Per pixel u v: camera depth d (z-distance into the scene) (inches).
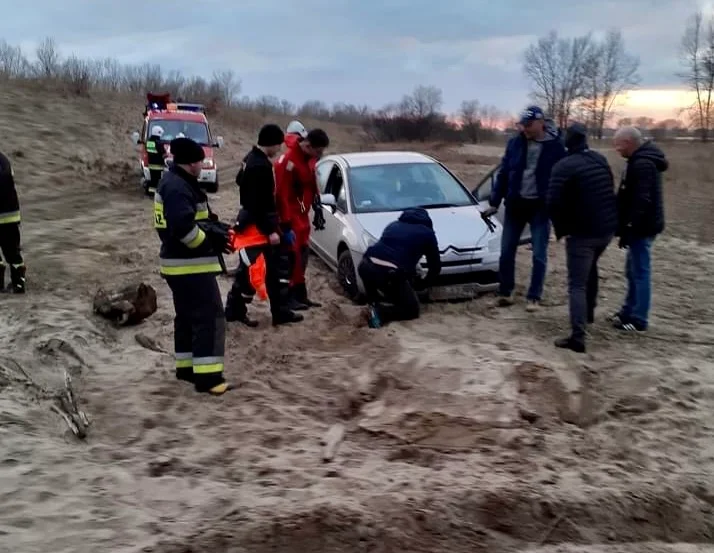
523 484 182.4
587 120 1738.4
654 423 225.0
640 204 289.7
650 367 264.2
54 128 1091.3
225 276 379.6
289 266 307.1
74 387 234.5
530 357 270.5
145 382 242.1
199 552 148.2
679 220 636.1
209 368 233.8
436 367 257.9
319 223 339.6
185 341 243.1
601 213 273.3
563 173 274.1
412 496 172.6
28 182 791.7
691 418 228.2
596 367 265.9
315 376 254.4
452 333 298.2
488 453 203.5
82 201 716.0
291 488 177.5
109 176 888.9
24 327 280.7
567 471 193.5
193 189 230.7
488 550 160.2
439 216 353.4
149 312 303.0
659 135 1980.8
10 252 333.7
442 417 221.8
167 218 222.7
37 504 163.2
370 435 214.5
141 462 189.2
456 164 1205.1
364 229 344.2
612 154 1310.3
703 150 1464.1
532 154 322.0
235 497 170.1
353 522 159.2
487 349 276.5
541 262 331.6
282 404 232.2
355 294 345.7
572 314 278.7
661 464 200.8
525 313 325.4
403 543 157.4
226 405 228.5
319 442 207.2
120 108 1323.8
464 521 167.3
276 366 263.3
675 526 175.6
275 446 203.8
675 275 418.6
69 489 171.2
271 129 280.8
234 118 1740.9
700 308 346.9
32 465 180.4
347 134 2059.5
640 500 179.2
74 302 323.0
